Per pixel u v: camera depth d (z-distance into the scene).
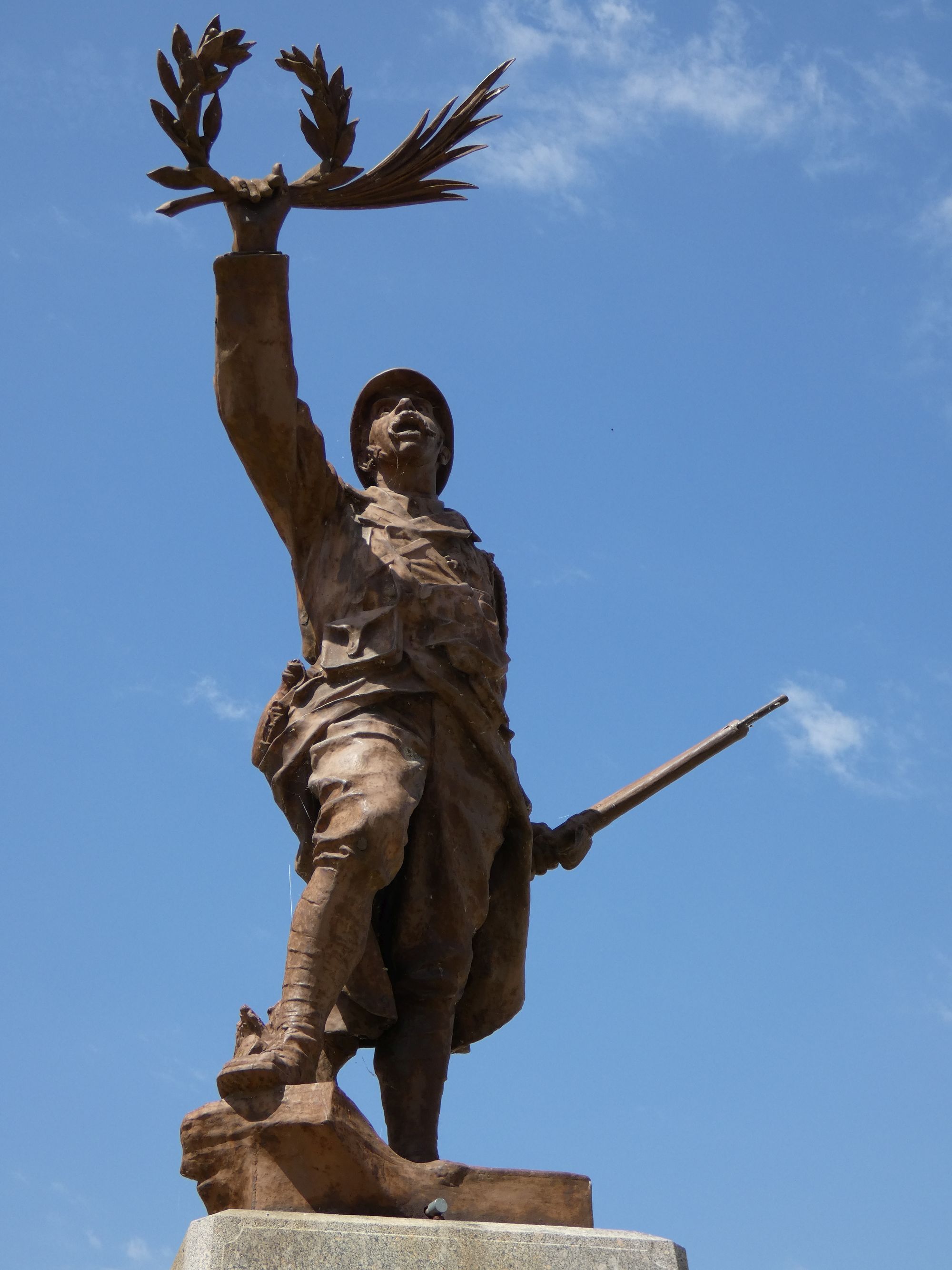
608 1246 7.54
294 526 9.05
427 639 8.89
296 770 8.68
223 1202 7.57
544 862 9.48
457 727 8.90
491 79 9.20
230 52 8.34
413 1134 8.52
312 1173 7.51
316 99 8.65
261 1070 7.55
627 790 9.85
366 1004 8.57
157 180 8.40
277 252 8.48
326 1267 7.08
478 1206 7.80
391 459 9.59
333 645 8.78
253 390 8.55
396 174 8.98
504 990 9.14
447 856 8.76
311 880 8.15
